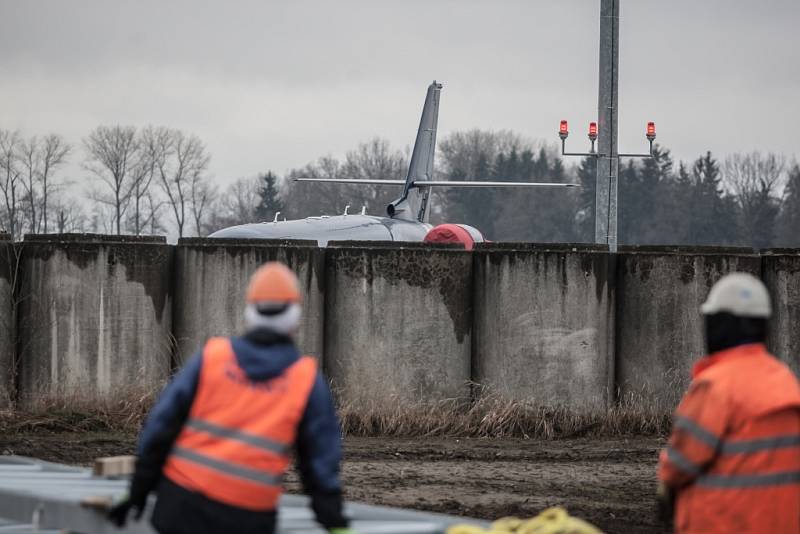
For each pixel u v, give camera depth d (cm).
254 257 6353
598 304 6400
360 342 6384
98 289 6247
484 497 4244
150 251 6297
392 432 5869
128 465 2530
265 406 1978
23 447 5031
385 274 6400
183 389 1988
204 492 1952
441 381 6391
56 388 6081
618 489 4456
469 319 6469
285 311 2025
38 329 6234
